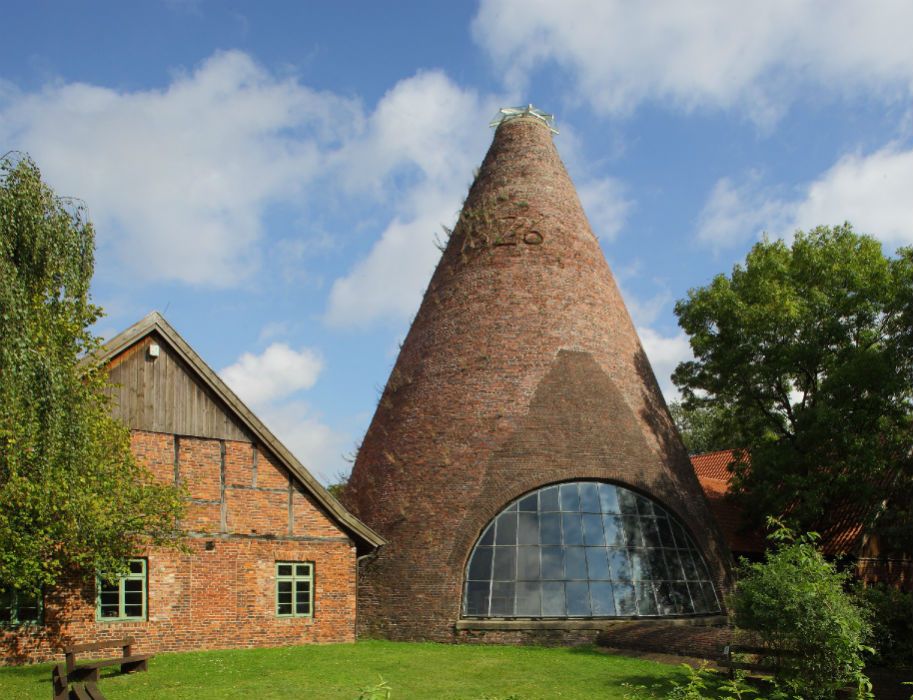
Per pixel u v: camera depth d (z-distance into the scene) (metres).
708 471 41.91
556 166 30.69
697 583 25.19
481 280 28.02
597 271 29.16
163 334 22.77
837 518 30.69
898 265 31.44
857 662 15.40
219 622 22.38
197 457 22.83
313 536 24.08
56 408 17.36
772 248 33.81
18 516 17.48
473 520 24.20
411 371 27.83
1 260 17.17
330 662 19.66
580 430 25.48
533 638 22.77
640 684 17.31
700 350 33.69
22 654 19.75
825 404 29.50
